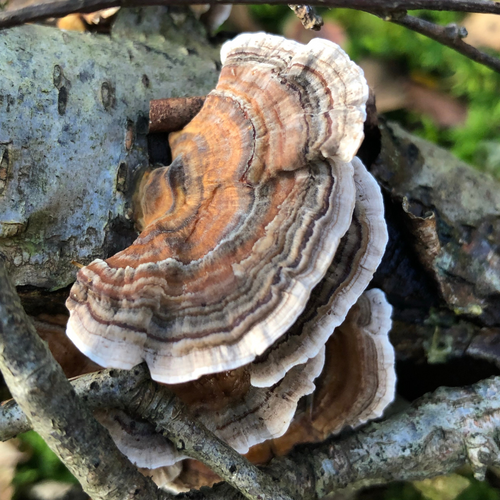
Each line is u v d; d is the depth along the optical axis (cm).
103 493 9
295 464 12
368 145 13
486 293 13
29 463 15
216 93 10
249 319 9
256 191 9
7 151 10
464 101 17
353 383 12
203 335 9
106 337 9
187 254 9
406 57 17
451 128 17
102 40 12
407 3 10
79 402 8
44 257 11
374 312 12
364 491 15
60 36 11
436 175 13
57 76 11
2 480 14
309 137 9
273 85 9
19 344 7
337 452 12
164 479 13
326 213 9
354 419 12
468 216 13
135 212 11
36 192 10
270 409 11
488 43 16
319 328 10
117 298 9
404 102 17
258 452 13
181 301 9
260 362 10
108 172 11
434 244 12
